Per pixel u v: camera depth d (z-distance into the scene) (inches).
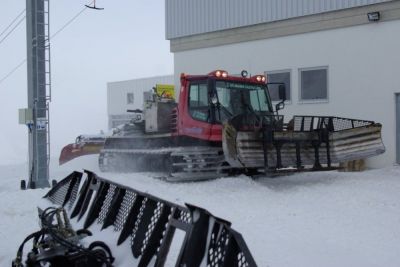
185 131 449.4
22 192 433.7
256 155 394.6
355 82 550.9
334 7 562.3
